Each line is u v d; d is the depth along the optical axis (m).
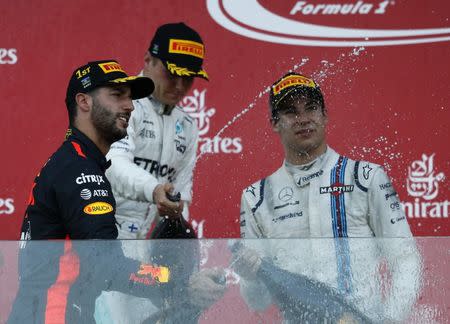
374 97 16.00
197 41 12.23
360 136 15.98
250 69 16.14
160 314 7.24
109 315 7.22
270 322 7.25
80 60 16.19
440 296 7.22
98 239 7.50
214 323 7.25
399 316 7.24
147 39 16.27
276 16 16.19
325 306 7.27
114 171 11.11
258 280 7.29
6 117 16.03
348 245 7.32
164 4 16.30
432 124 15.96
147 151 12.38
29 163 16.00
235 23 16.20
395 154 15.96
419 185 15.85
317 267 7.30
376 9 16.08
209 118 16.06
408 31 16.06
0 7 16.17
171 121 12.65
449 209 15.80
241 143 16.00
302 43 16.12
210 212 15.89
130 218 12.25
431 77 16.00
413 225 15.84
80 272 7.25
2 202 15.94
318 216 10.40
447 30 16.03
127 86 9.34
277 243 7.31
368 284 7.28
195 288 7.25
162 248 7.28
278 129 10.77
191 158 13.19
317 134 10.54
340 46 16.11
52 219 8.59
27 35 16.17
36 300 7.23
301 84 10.64
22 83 16.08
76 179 8.48
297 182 10.62
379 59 16.06
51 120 16.08
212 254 7.29
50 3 16.22
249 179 15.96
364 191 10.28
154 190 10.69
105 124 9.12
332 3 16.12
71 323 7.23
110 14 16.28
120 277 7.25
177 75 12.08
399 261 7.29
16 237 15.91
